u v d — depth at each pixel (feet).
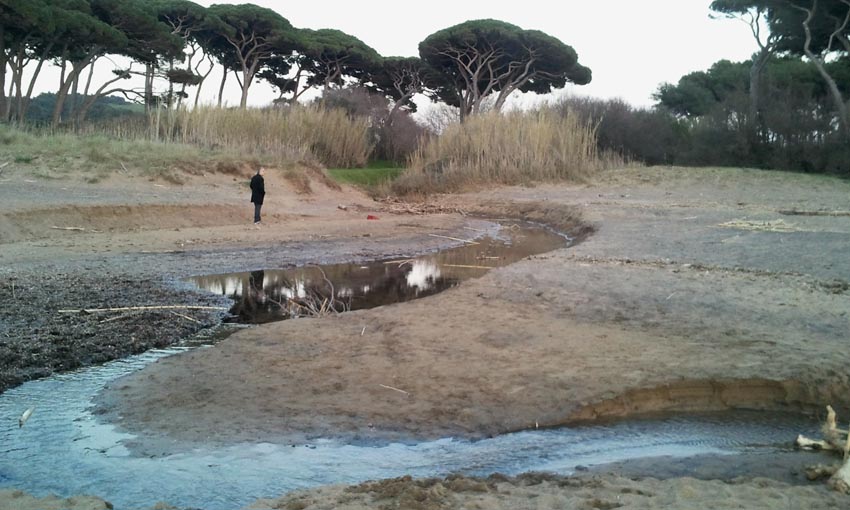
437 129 178.70
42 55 128.36
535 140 130.93
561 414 22.26
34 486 17.28
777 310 33.19
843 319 31.53
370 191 125.39
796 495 14.79
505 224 93.25
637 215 81.92
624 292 37.37
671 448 20.24
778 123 132.87
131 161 87.92
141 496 16.79
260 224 76.18
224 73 187.21
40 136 95.86
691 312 33.12
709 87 212.64
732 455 19.40
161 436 20.45
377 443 20.24
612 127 150.92
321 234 71.82
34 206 61.31
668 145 153.28
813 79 152.25
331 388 24.06
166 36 142.61
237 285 45.57
